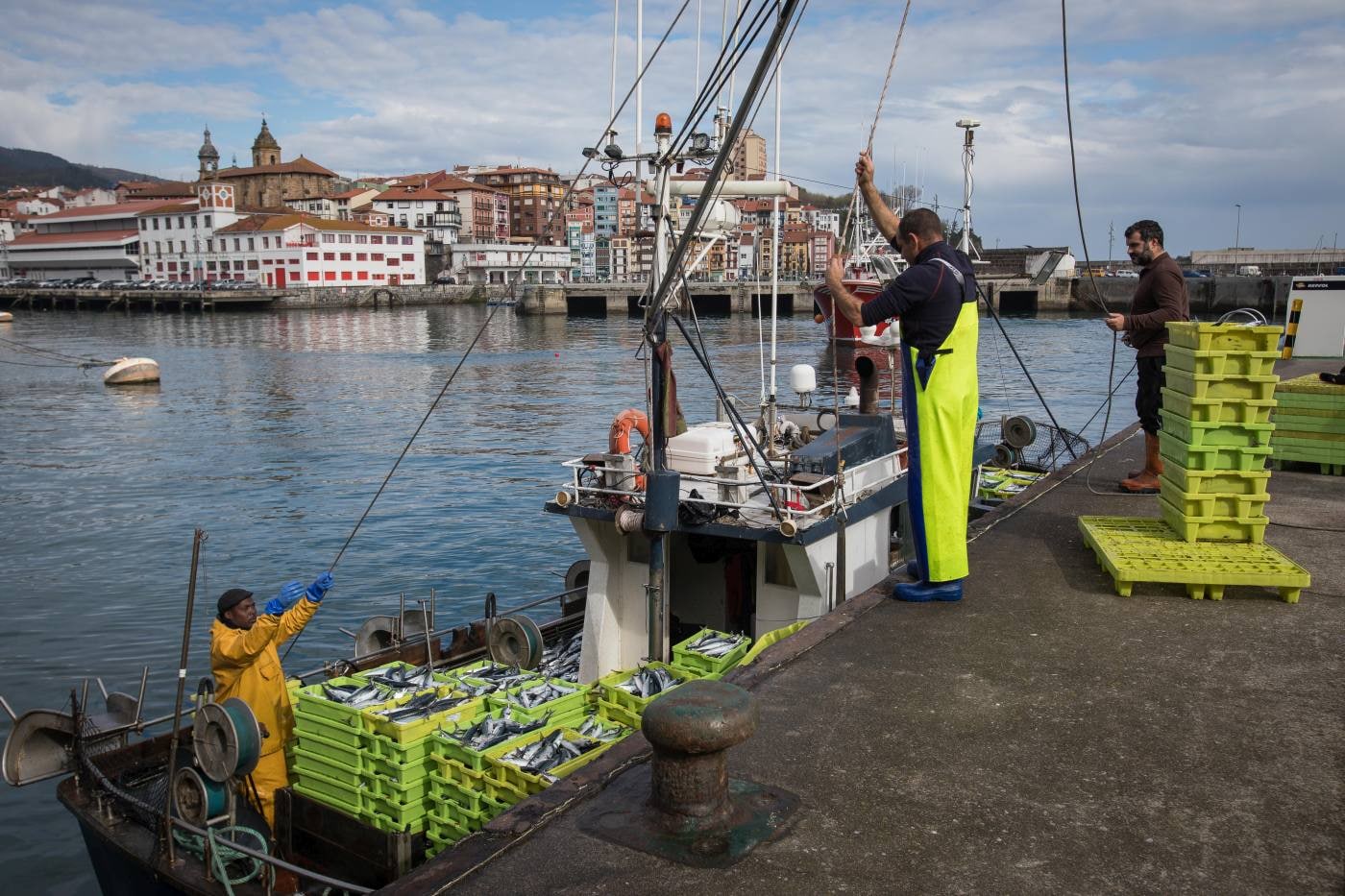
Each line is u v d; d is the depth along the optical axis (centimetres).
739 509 853
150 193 17788
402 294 13912
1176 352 672
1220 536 645
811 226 15188
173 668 1508
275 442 3559
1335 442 948
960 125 2744
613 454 888
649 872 339
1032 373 5216
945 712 456
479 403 4588
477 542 2188
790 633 675
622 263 17175
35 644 1598
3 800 1151
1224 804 371
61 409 4378
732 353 6288
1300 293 1527
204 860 694
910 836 355
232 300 12656
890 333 1059
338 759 721
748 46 606
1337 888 318
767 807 377
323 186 19750
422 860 686
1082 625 559
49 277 17288
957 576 588
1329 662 500
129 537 2230
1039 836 353
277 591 1864
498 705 733
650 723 362
